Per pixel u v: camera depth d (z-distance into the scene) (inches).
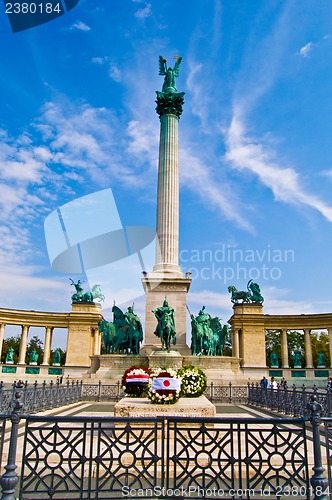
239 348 2999.5
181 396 666.2
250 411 948.6
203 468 308.0
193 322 1530.5
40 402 852.0
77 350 2945.4
